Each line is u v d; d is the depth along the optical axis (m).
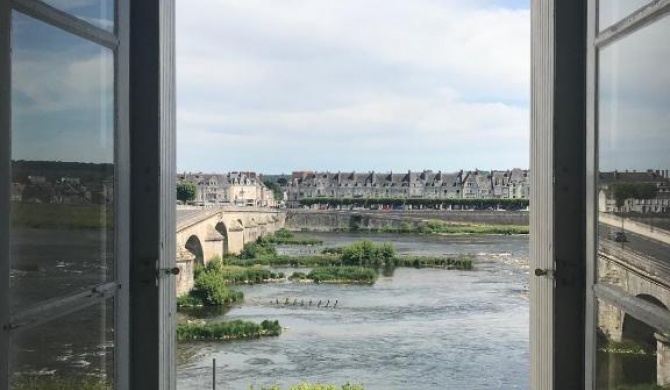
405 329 25.42
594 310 2.82
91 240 2.71
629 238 2.46
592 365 2.84
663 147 2.18
